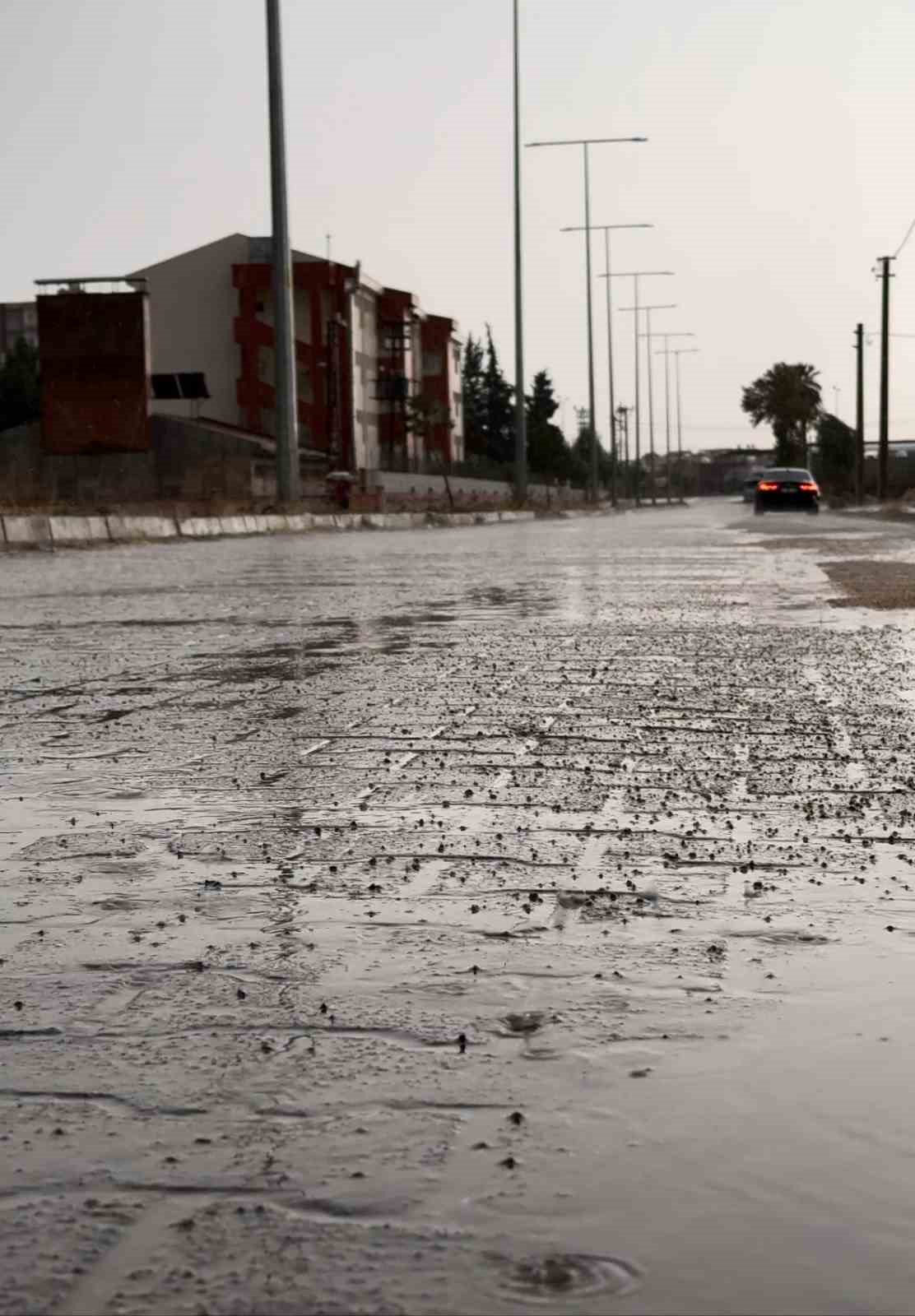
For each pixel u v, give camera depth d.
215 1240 2.56
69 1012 3.82
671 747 7.79
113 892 5.02
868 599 17.33
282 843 5.71
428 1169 2.84
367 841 5.72
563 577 23.02
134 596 19.77
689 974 4.06
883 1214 2.64
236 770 7.28
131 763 7.50
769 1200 2.70
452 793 6.64
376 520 59.44
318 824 6.04
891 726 8.41
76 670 11.47
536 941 4.39
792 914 4.67
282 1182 2.79
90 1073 3.38
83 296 84.56
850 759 7.38
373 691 10.11
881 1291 2.37
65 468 85.56
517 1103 3.17
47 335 85.00
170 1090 3.27
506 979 4.04
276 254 50.84
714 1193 2.73
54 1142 3.00
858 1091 3.22
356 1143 2.97
